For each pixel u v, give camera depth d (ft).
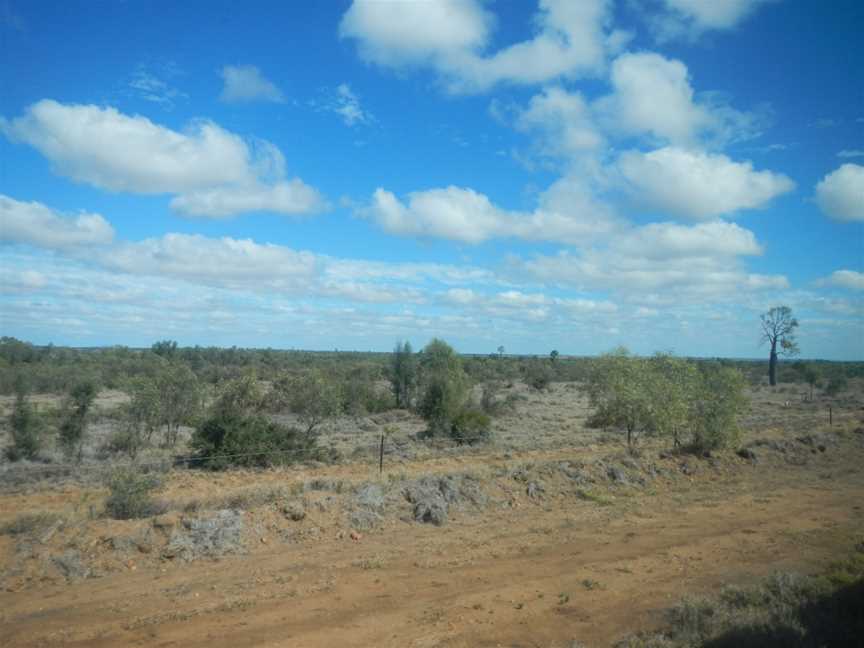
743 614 29.45
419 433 110.93
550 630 29.81
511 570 38.88
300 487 52.75
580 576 37.73
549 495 59.62
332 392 89.30
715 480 71.82
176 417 89.86
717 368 91.25
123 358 234.38
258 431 79.92
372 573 37.91
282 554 41.34
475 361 263.49
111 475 56.49
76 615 31.01
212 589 34.71
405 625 30.19
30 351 229.04
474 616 31.37
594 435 107.45
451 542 44.80
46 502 52.70
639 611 32.19
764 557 41.75
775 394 213.66
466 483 57.88
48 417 92.02
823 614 29.40
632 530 49.03
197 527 41.93
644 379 81.87
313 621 30.45
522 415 145.89
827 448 88.94
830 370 298.56
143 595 33.68
